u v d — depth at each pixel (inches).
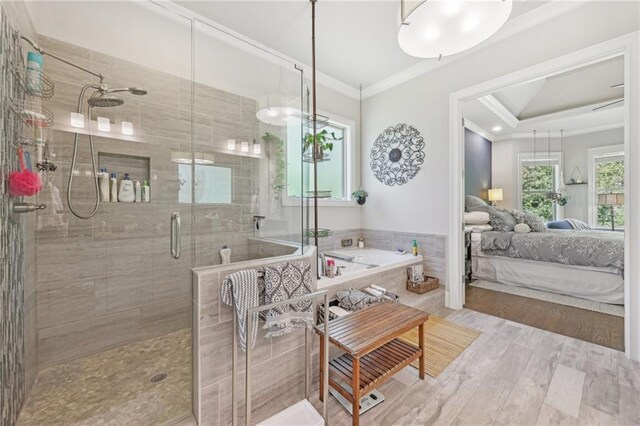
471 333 92.8
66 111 74.6
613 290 116.1
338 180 149.7
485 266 156.7
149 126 87.8
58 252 73.5
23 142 58.9
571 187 221.9
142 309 86.0
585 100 168.7
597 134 211.6
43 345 71.0
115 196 82.5
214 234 94.6
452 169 115.0
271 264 65.4
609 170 207.9
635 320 75.5
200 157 95.7
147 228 87.1
